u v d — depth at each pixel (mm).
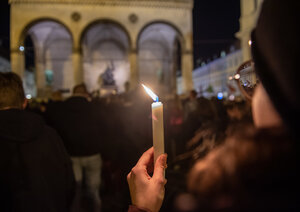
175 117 6207
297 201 462
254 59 580
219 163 525
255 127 562
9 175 2092
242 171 500
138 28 32281
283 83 475
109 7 31891
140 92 5461
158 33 37125
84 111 4266
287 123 475
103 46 37531
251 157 499
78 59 31219
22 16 30594
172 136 5566
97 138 4387
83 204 5105
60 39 36250
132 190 860
